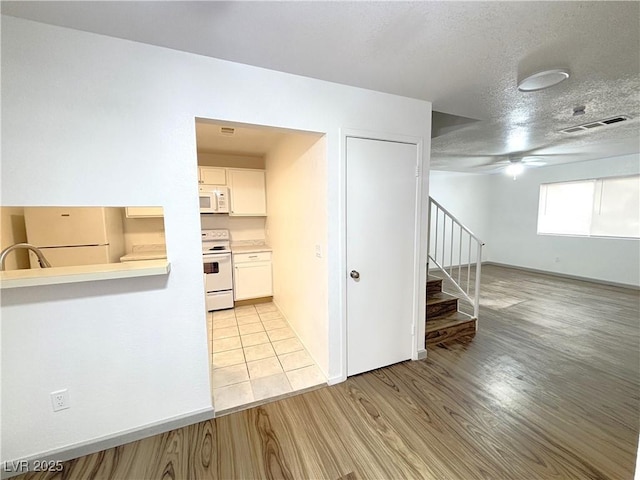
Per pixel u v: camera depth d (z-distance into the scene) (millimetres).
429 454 1548
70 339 1483
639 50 1571
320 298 2287
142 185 1556
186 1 1185
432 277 3717
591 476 1410
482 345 2834
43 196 1384
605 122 2838
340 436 1681
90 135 1438
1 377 1382
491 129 3111
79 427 1542
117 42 1450
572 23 1343
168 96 1563
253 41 1481
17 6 1203
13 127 1316
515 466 1470
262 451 1580
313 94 1904
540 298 4328
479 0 1186
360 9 1239
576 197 5438
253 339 2965
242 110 1720
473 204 6707
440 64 1720
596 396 2027
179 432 1718
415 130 2287
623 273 4863
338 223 2100
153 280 1630
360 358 2314
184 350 1739
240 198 4031
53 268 1496
